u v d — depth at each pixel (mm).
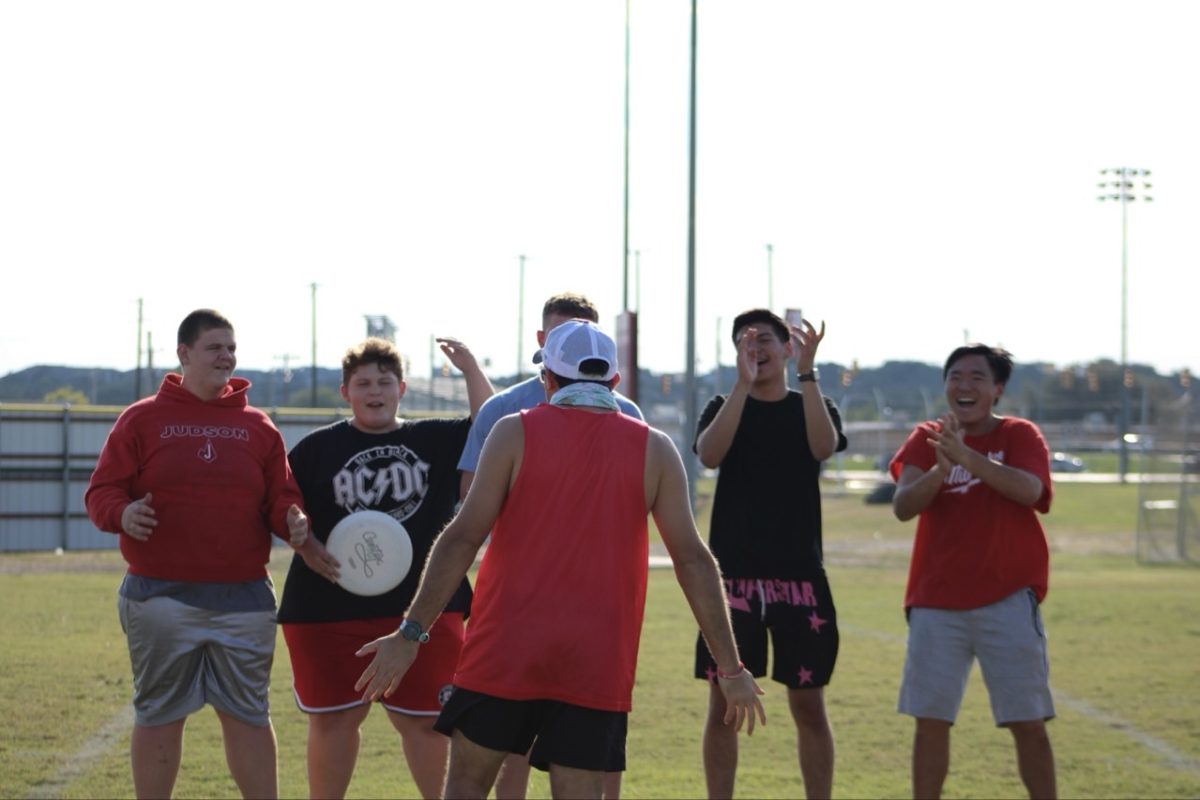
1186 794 10594
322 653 8703
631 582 6344
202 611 7953
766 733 13000
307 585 8742
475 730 6191
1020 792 10633
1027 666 8969
